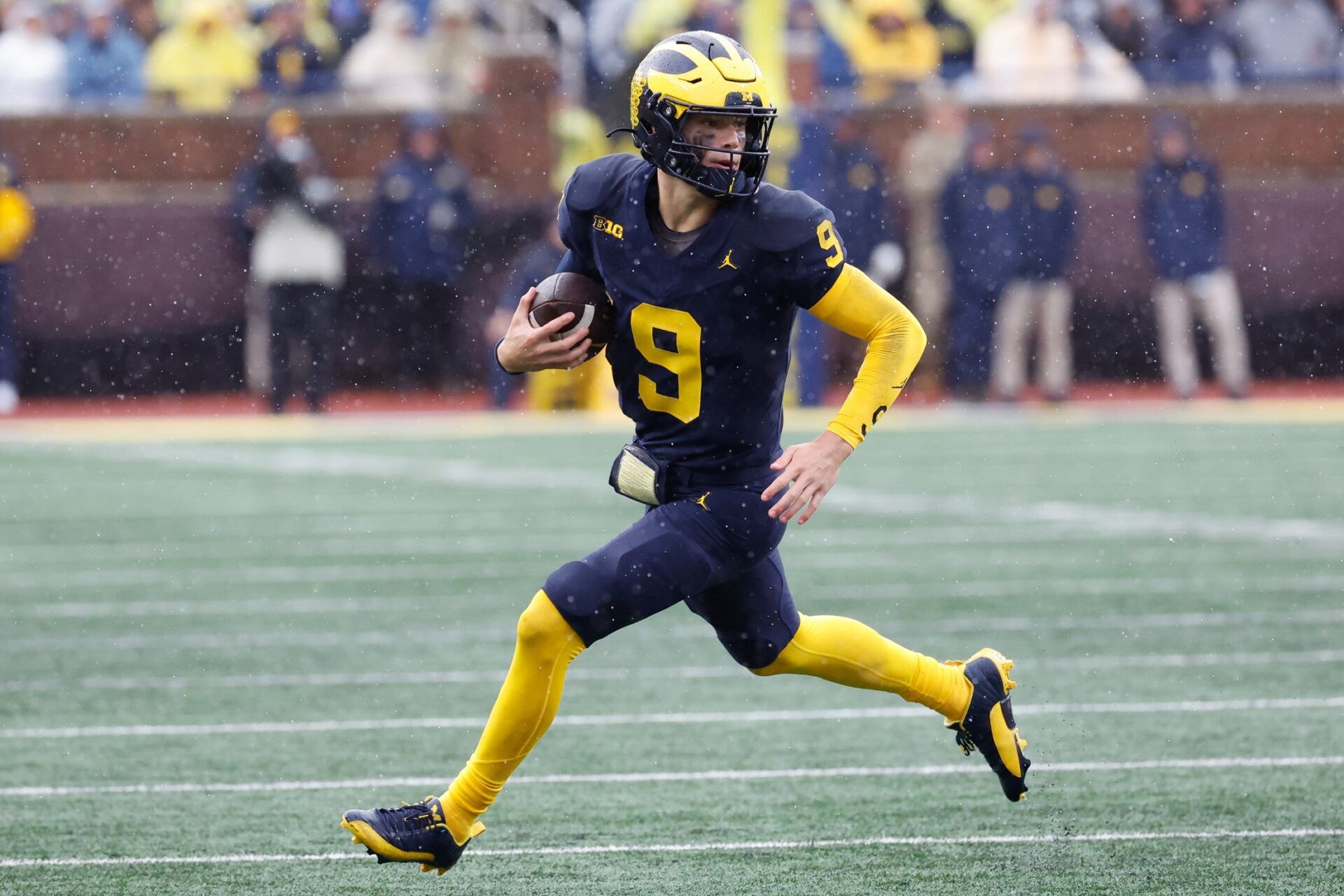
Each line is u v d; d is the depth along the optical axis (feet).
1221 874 49.37
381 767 62.75
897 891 48.24
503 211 201.87
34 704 73.05
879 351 46.78
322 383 194.08
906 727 68.23
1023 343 198.90
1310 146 212.43
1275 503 129.49
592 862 51.47
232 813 57.06
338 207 203.41
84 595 99.09
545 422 192.03
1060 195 192.44
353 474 151.33
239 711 71.51
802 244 45.85
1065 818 55.42
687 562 46.88
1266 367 215.10
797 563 106.63
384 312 204.74
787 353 47.96
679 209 46.50
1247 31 214.28
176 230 204.03
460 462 158.81
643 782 60.44
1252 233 212.43
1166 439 171.83
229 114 203.10
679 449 47.91
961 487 140.46
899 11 206.59
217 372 206.59
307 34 206.69
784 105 184.14
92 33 203.21
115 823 55.88
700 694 74.43
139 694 74.74
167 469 156.87
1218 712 69.67
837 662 50.49
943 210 194.59
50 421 195.31
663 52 45.88
